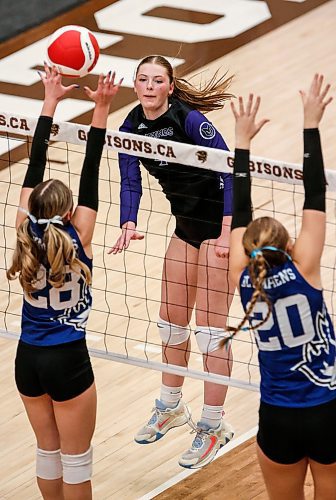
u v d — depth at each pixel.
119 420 10.84
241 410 10.91
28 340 8.41
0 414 11.06
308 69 19.34
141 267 13.56
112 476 10.02
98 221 14.66
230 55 20.11
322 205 7.50
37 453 8.84
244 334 12.12
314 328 7.42
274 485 7.84
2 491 9.88
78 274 8.18
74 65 9.53
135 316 12.55
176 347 10.08
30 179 8.52
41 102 18.72
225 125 17.34
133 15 22.06
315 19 21.55
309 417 7.42
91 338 12.13
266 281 7.36
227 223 9.38
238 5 22.36
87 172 8.27
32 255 8.02
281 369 7.47
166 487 9.80
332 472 7.62
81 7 22.39
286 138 16.88
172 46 20.59
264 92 18.53
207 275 9.68
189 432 10.66
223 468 9.98
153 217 14.67
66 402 8.38
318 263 7.47
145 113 9.71
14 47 20.91
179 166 9.59
